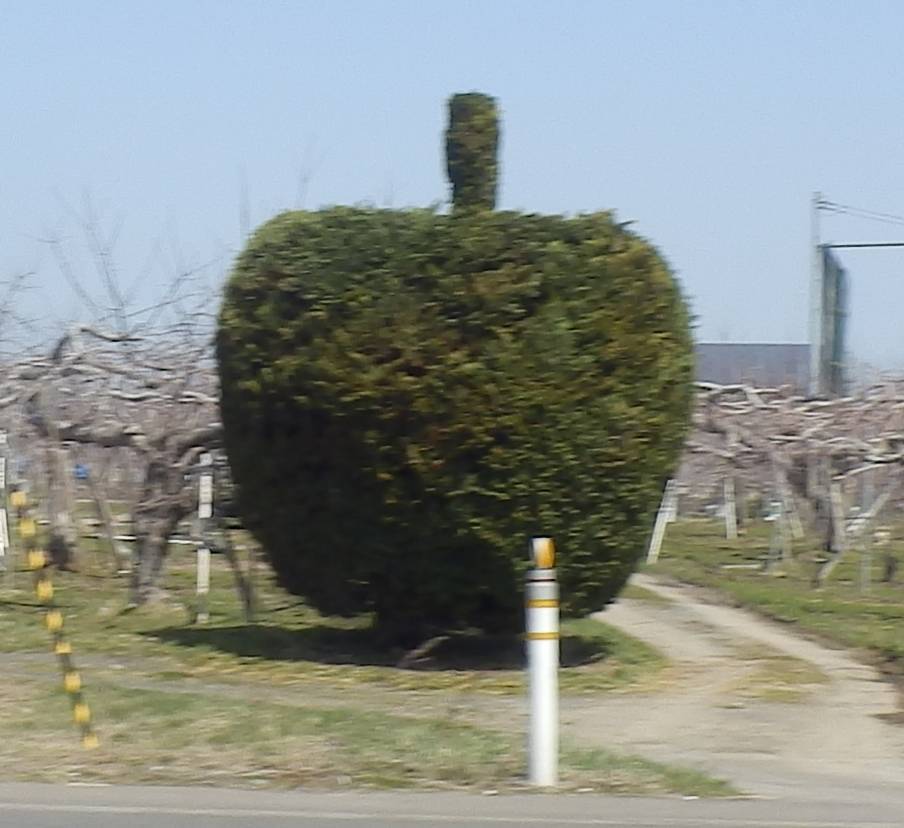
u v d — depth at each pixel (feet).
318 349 65.10
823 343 160.15
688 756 52.85
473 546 66.23
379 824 39.68
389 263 64.59
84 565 116.98
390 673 70.08
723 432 123.54
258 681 68.03
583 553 66.69
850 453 125.70
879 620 97.09
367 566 67.82
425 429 64.39
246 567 98.22
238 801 42.39
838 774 49.80
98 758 48.06
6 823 39.58
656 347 66.95
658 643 85.30
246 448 68.90
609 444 65.62
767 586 120.88
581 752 50.42
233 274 68.33
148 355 96.22
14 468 101.91
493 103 71.00
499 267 64.23
